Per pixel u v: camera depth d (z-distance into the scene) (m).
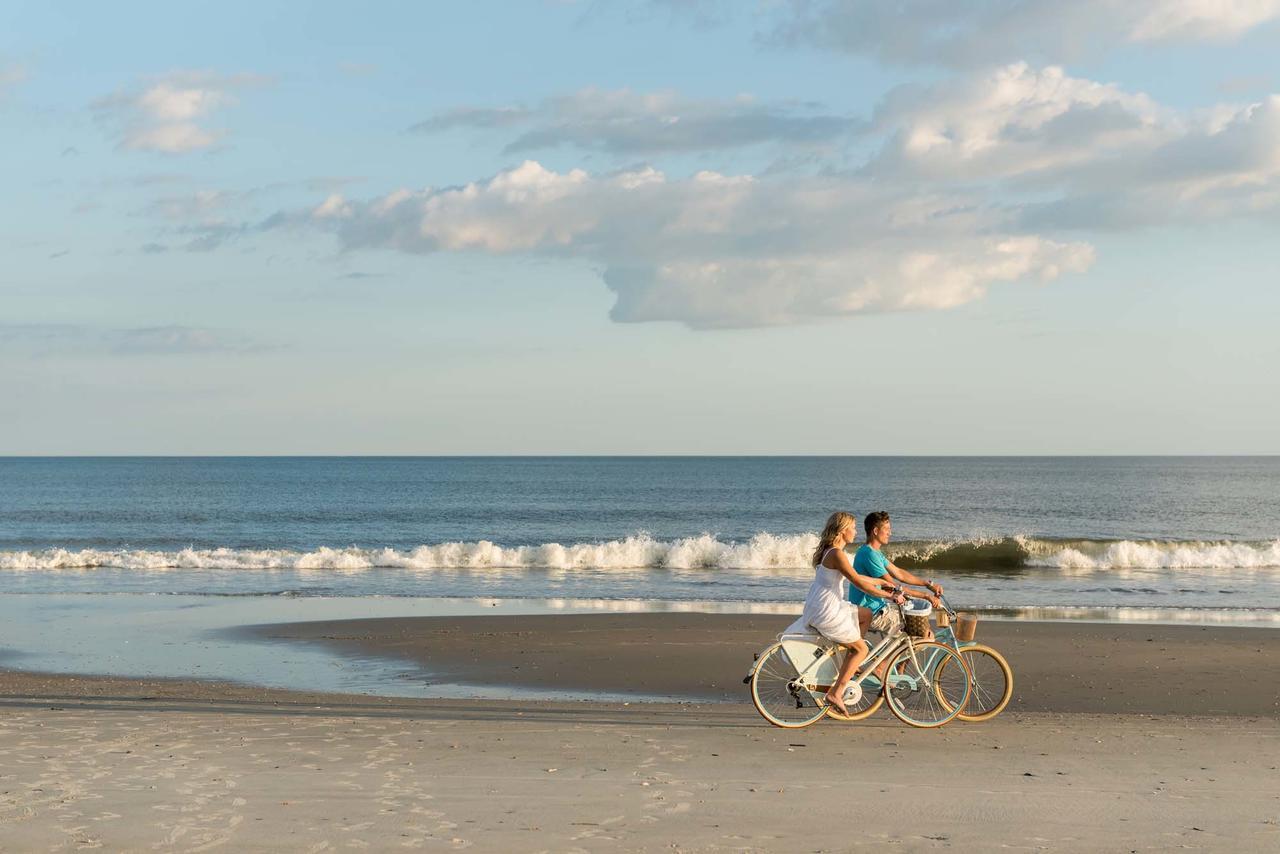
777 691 9.16
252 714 9.62
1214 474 139.38
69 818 5.66
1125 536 46.47
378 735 8.27
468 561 29.19
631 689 12.16
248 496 81.19
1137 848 5.18
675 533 48.28
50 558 28.33
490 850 5.11
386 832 5.41
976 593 22.94
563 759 7.30
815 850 5.14
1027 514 59.69
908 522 53.34
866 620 8.86
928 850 5.15
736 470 164.38
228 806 5.92
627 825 5.55
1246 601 21.50
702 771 6.91
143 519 55.44
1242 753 7.62
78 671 13.34
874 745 7.92
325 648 15.05
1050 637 15.52
